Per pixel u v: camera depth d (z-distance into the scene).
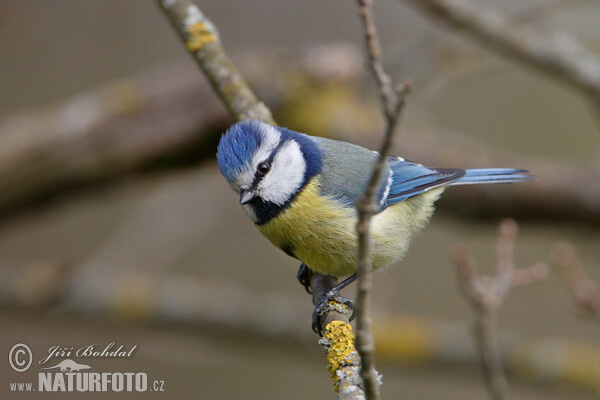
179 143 10.55
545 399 11.27
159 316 11.64
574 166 10.73
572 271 7.96
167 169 10.98
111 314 11.68
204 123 10.41
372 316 11.51
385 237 7.51
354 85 10.91
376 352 11.24
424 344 11.07
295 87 10.48
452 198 10.72
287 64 10.70
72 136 10.71
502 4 11.82
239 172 7.05
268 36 14.15
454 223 11.16
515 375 10.78
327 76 10.60
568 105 14.84
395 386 13.72
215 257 13.72
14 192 10.85
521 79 14.91
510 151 14.74
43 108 14.03
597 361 10.62
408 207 7.86
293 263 13.31
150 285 11.84
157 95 10.69
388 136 4.30
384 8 14.27
